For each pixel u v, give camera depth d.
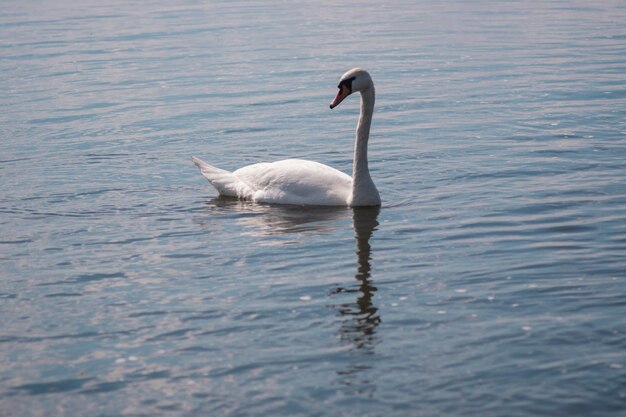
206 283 12.59
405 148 19.89
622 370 9.77
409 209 15.64
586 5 44.72
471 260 13.15
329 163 19.11
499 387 9.52
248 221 15.24
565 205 15.56
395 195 16.52
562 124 21.52
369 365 10.06
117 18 43.00
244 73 29.11
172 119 23.27
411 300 11.78
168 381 9.87
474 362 10.05
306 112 23.81
